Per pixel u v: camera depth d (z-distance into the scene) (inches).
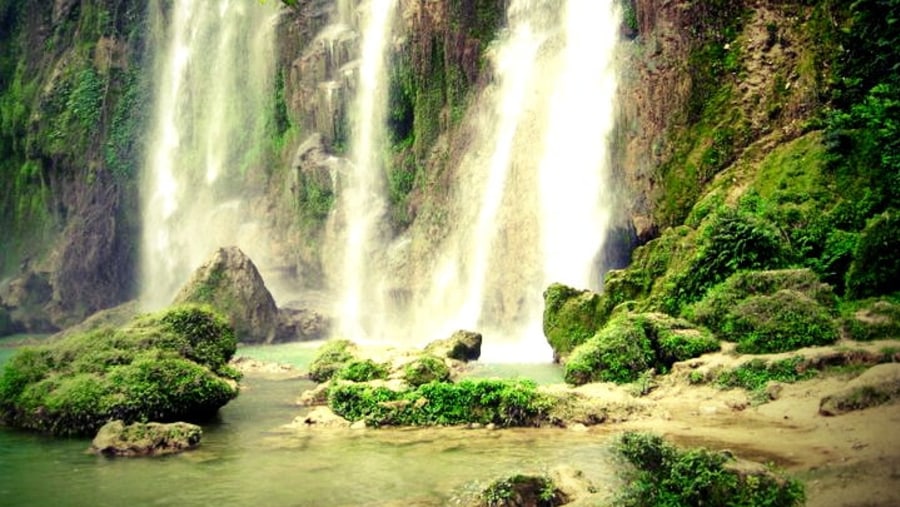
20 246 1770.4
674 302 692.1
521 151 1138.7
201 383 546.9
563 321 806.5
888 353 502.3
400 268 1277.1
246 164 1576.0
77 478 394.6
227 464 418.9
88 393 511.8
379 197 1386.6
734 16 917.2
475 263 1171.9
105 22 1790.1
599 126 1032.8
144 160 1720.0
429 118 1328.7
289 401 635.5
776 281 621.0
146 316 655.8
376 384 555.8
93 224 1620.3
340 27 1514.5
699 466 278.4
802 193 748.6
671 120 925.8
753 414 476.4
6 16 1943.9
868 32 786.8
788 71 863.7
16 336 1503.4
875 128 733.9
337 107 1448.1
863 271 643.5
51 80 1786.4
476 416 513.7
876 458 330.6
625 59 1011.9
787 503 271.6
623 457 309.4
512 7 1261.1
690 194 880.9
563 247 1053.2
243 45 1615.4
